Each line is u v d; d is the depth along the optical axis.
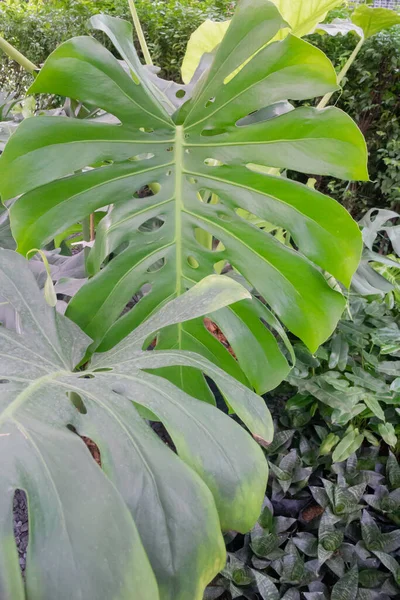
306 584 1.21
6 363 0.59
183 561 0.41
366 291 1.39
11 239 1.35
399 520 1.34
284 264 0.91
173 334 0.96
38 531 0.36
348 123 0.78
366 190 3.20
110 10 3.52
